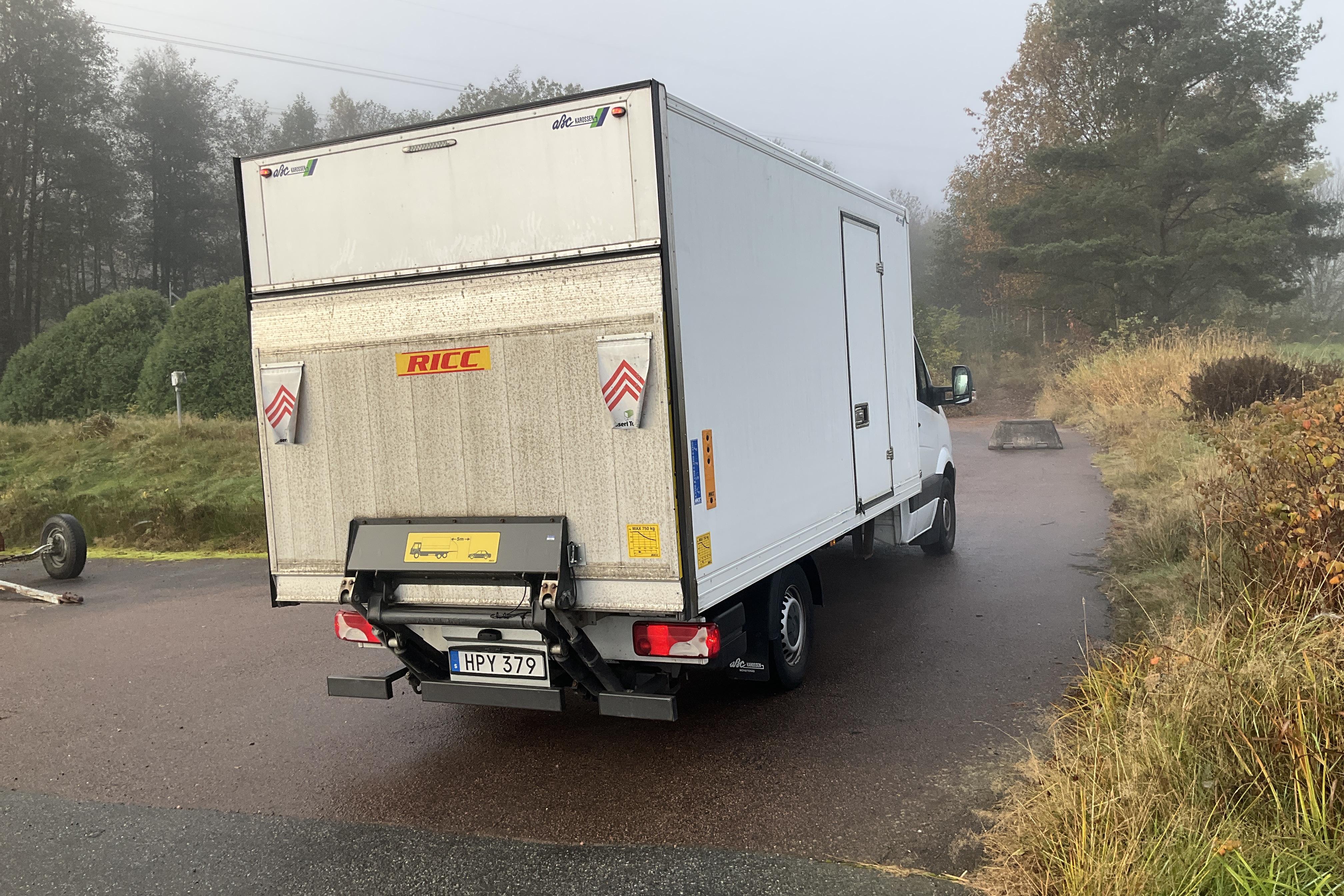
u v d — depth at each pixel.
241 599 8.76
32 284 49.25
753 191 4.65
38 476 14.93
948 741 4.54
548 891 3.40
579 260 3.96
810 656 6.03
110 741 5.25
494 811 4.11
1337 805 2.95
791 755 4.51
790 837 3.68
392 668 6.41
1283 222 25.75
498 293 4.11
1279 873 2.64
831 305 5.64
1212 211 27.92
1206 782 3.11
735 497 4.35
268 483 4.63
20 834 4.11
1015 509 10.75
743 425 4.46
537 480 4.10
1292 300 28.16
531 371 4.07
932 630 6.43
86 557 10.34
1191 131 26.72
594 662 4.20
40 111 47.75
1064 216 28.80
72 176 48.00
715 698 5.41
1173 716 3.40
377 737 5.11
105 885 3.63
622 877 3.46
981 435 18.83
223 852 3.86
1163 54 28.16
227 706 5.74
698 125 4.12
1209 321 28.02
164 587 9.52
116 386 23.61
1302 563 4.11
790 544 5.00
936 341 29.81
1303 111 26.36
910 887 3.24
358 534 4.41
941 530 8.61
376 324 4.36
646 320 3.87
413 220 4.27
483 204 4.12
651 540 3.92
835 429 5.67
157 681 6.33
